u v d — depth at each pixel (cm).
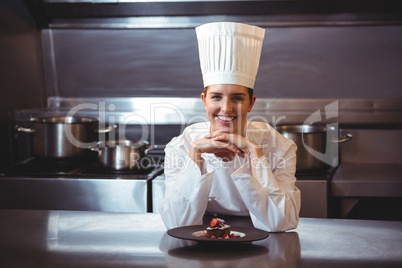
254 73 175
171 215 166
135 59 365
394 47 346
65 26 360
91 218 175
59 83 378
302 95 362
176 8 341
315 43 350
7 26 341
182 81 366
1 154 338
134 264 128
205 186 166
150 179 277
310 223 169
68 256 135
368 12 338
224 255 134
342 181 280
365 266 126
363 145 339
